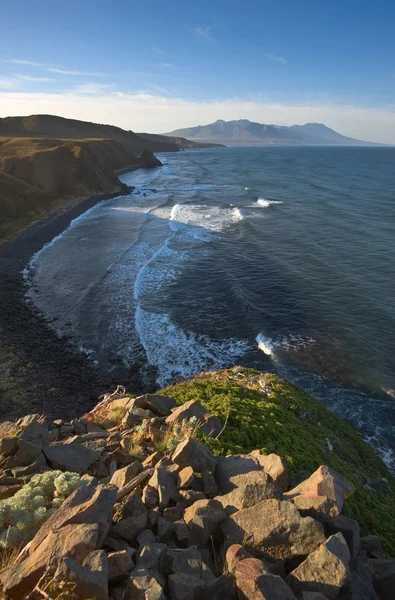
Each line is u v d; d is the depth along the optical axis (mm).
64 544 3602
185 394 10219
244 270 34094
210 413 7859
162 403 8492
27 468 5668
